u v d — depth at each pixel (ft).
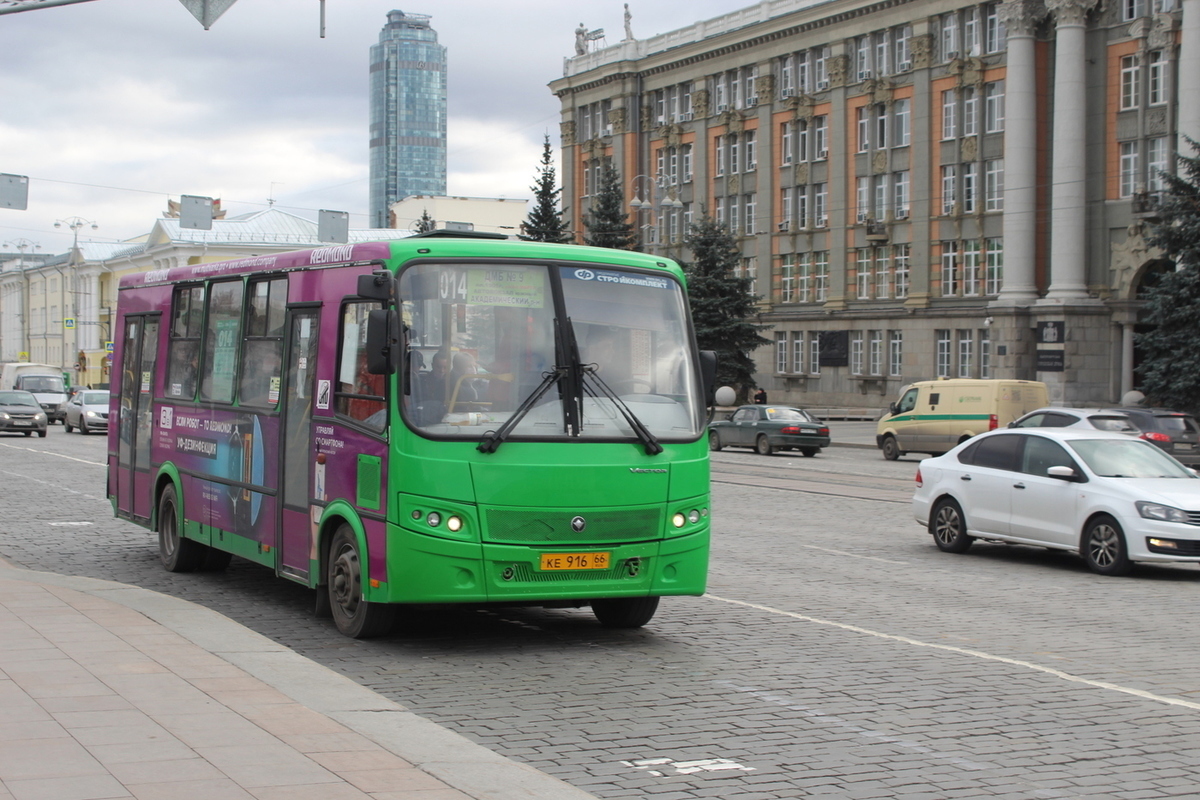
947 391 121.49
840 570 46.68
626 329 31.27
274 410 35.32
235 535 37.70
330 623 34.12
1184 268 128.47
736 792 19.54
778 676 28.12
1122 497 46.34
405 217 331.36
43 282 382.42
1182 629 35.22
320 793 17.39
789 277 223.30
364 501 30.19
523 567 29.30
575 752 21.68
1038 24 179.42
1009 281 179.83
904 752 21.94
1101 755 21.88
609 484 30.04
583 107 265.34
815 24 212.64
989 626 35.19
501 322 30.09
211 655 26.43
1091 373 173.47
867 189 207.10
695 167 239.91
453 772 18.94
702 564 31.55
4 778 17.56
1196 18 159.22
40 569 43.88
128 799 16.75
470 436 29.09
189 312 42.22
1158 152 167.73
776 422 130.31
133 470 46.78
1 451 113.60
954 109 191.93
